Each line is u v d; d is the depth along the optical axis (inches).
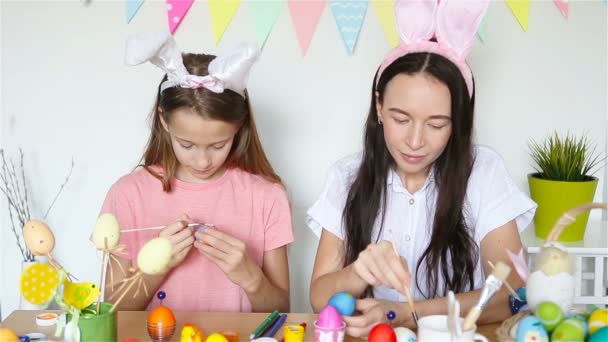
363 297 49.4
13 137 69.6
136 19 67.6
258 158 53.9
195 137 44.9
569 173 62.4
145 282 49.4
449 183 46.4
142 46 42.7
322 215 49.5
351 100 67.9
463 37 43.5
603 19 66.7
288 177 69.4
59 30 67.9
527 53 67.3
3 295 71.6
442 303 41.5
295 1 66.4
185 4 66.4
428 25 44.1
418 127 41.1
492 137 68.6
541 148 68.3
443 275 48.7
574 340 31.9
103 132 69.4
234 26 66.8
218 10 66.2
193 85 43.7
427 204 49.2
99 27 67.7
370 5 66.4
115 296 45.9
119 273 50.9
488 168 48.9
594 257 64.1
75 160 69.9
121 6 67.3
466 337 31.3
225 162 53.5
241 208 53.0
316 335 34.8
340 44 67.1
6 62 68.4
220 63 43.6
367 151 48.8
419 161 42.7
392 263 37.3
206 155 46.6
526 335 32.4
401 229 49.6
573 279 33.9
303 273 70.7
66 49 68.1
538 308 33.0
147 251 34.8
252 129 53.0
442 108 40.9
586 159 68.6
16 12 67.7
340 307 37.7
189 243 45.1
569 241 62.2
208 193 52.7
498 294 41.8
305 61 67.3
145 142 69.3
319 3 66.5
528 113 68.2
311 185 69.6
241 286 47.8
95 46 68.0
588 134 68.4
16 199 70.3
